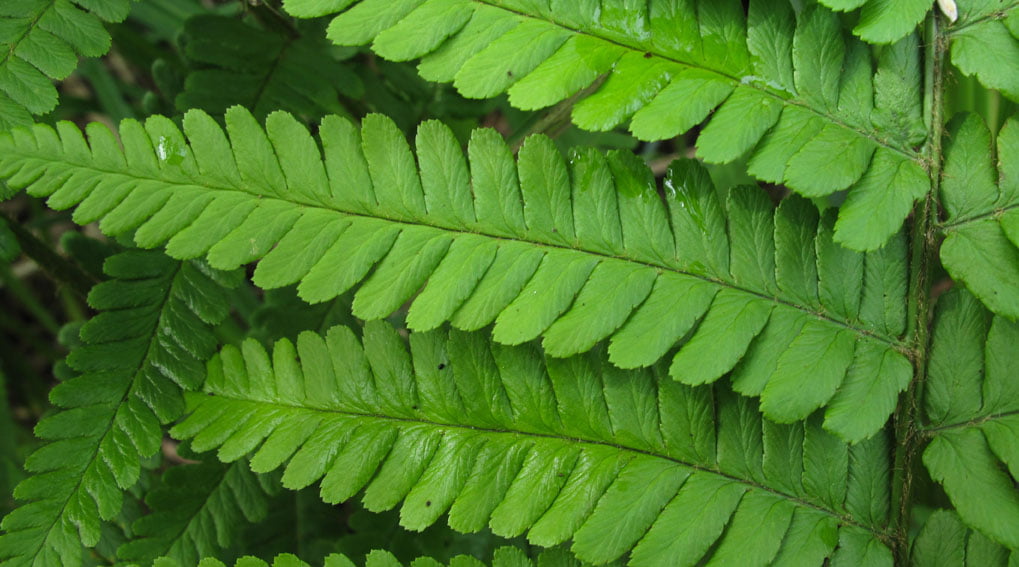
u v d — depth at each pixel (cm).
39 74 31
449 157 30
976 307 30
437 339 31
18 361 41
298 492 36
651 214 30
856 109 30
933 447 30
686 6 30
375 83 37
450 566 30
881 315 31
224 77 35
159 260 32
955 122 30
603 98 30
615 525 30
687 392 31
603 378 31
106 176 30
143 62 40
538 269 30
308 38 36
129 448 31
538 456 30
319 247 30
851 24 34
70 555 31
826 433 31
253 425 31
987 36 30
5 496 36
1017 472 30
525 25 30
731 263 30
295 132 30
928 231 30
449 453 30
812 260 31
